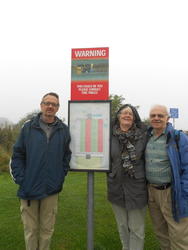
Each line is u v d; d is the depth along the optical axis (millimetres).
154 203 2082
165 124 1993
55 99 1995
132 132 2021
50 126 2031
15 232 2781
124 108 2043
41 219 2057
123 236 2113
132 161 1989
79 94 2176
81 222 3107
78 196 4262
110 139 2070
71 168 2145
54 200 2041
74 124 2146
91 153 2113
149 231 2869
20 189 2002
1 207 3670
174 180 1914
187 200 1945
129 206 1997
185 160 1937
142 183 2025
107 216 3299
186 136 1993
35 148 1971
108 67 2139
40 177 1969
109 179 2076
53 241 2590
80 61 2174
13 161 2014
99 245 2484
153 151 1991
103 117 2107
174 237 2000
